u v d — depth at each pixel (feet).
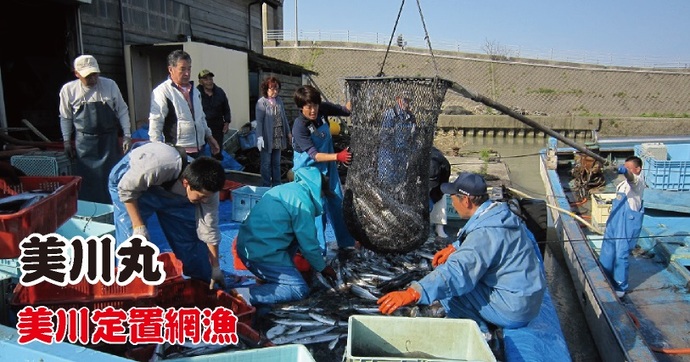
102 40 37.81
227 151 42.65
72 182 15.23
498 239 12.58
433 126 15.80
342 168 39.37
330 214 19.93
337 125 49.90
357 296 15.98
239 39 64.54
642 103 125.08
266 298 15.10
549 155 44.93
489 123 94.43
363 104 15.85
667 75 130.72
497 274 13.12
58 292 11.99
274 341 13.34
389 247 16.25
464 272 12.24
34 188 16.05
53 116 36.11
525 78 134.92
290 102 69.77
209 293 13.82
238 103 50.80
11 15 34.50
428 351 11.73
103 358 9.64
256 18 69.92
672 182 32.81
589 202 38.81
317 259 15.80
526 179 53.11
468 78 135.95
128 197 13.00
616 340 16.21
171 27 47.98
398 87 15.40
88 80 21.56
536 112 118.11
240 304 13.56
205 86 31.22
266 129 28.45
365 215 16.17
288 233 15.64
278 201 15.49
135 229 13.24
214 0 56.90
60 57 35.47
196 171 11.98
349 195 16.70
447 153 71.10
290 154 44.80
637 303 21.18
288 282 15.66
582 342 19.24
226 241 21.15
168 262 13.69
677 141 47.73
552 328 14.28
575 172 43.98
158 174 12.96
